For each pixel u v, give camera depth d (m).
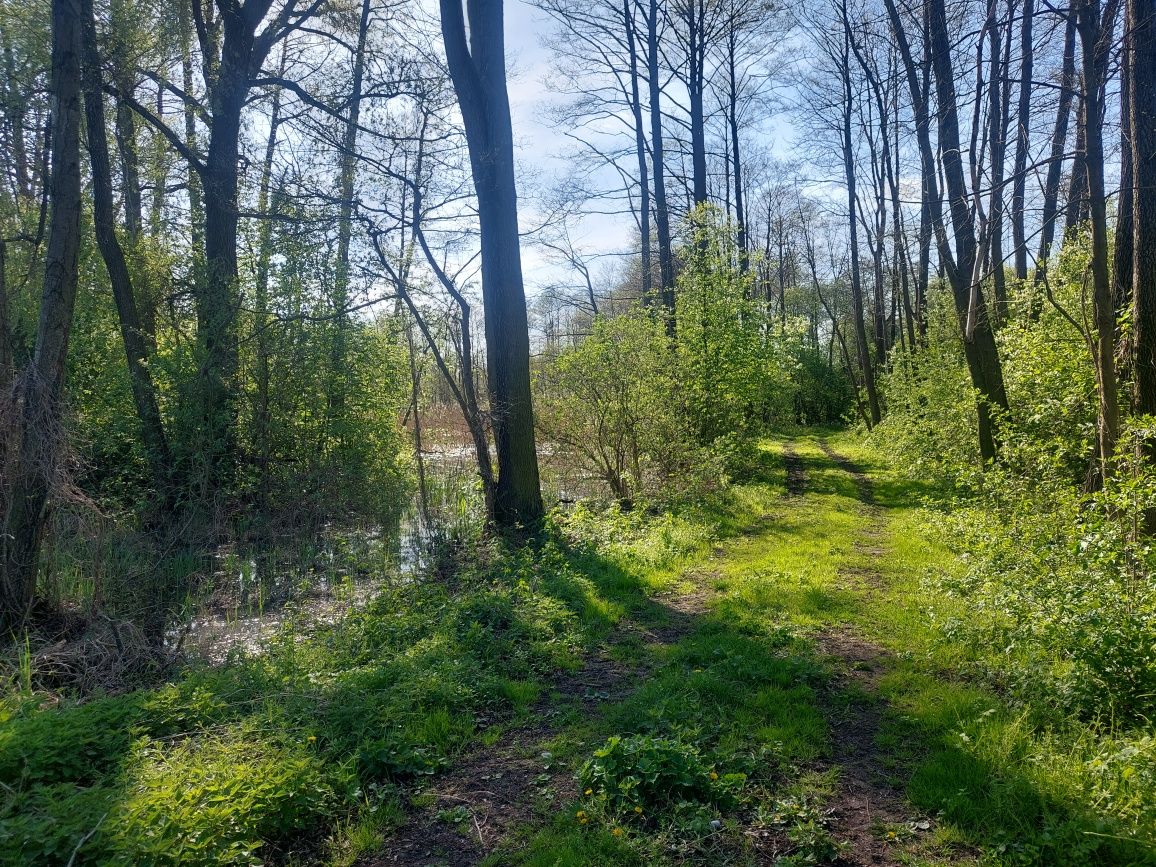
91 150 11.73
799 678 5.23
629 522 10.99
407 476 15.88
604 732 4.61
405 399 16.36
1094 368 7.80
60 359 7.25
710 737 4.41
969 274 12.20
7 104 10.52
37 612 7.06
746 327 17.42
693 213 17.39
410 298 11.00
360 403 13.88
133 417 12.07
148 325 13.77
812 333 42.50
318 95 12.25
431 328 12.73
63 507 7.43
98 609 7.15
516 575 8.27
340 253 12.24
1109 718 4.08
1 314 7.54
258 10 13.34
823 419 38.88
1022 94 12.96
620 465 14.09
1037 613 4.87
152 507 12.02
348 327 13.14
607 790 3.80
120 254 12.20
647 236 21.95
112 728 4.28
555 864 3.32
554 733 4.68
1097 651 4.19
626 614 7.08
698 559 9.18
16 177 13.13
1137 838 3.09
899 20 14.98
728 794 3.74
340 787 3.93
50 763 3.75
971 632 5.62
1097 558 4.83
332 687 5.02
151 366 12.27
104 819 3.15
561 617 6.72
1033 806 3.47
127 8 11.27
